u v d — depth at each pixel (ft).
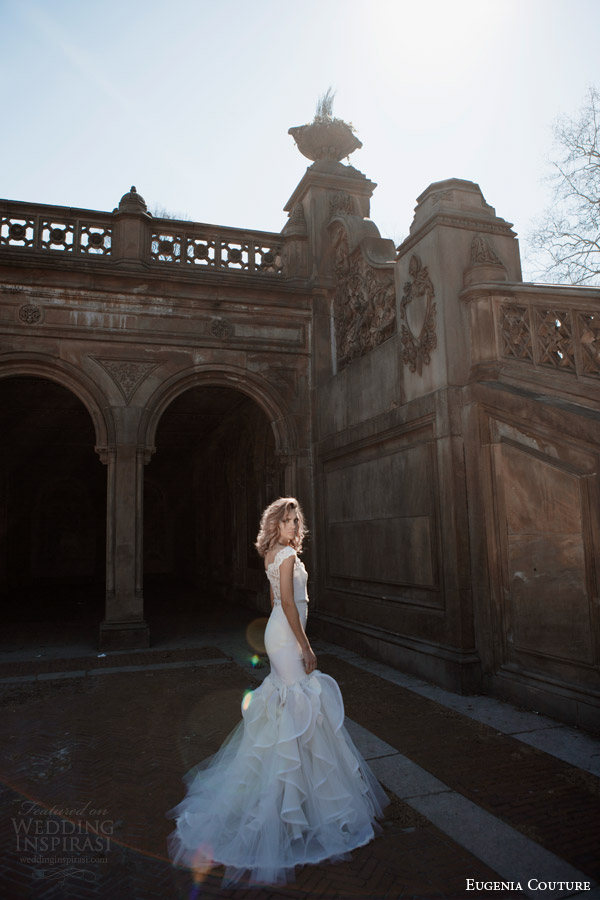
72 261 28.17
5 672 22.00
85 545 60.85
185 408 44.39
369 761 12.52
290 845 8.70
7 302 27.61
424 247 21.15
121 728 15.06
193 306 30.45
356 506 26.63
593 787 11.07
